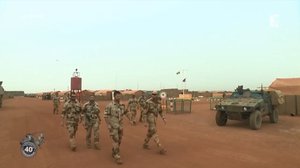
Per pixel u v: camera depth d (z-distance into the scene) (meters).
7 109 33.91
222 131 15.64
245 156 9.70
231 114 17.34
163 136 13.77
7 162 8.63
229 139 13.05
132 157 9.42
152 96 10.22
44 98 80.38
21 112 28.92
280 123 19.17
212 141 12.49
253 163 8.80
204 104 42.59
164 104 32.72
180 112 27.41
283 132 15.34
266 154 10.03
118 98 8.98
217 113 18.02
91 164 8.52
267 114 18.52
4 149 10.41
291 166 8.50
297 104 23.97
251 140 12.82
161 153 9.95
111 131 8.81
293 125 18.19
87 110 10.63
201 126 17.78
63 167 8.17
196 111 28.78
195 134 14.47
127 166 8.34
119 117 8.95
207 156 9.65
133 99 18.98
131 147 11.02
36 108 36.03
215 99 31.06
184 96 44.84
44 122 19.48
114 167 8.22
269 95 18.80
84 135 13.95
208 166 8.40
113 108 8.86
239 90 18.95
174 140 12.69
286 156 9.75
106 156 9.49
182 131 15.52
